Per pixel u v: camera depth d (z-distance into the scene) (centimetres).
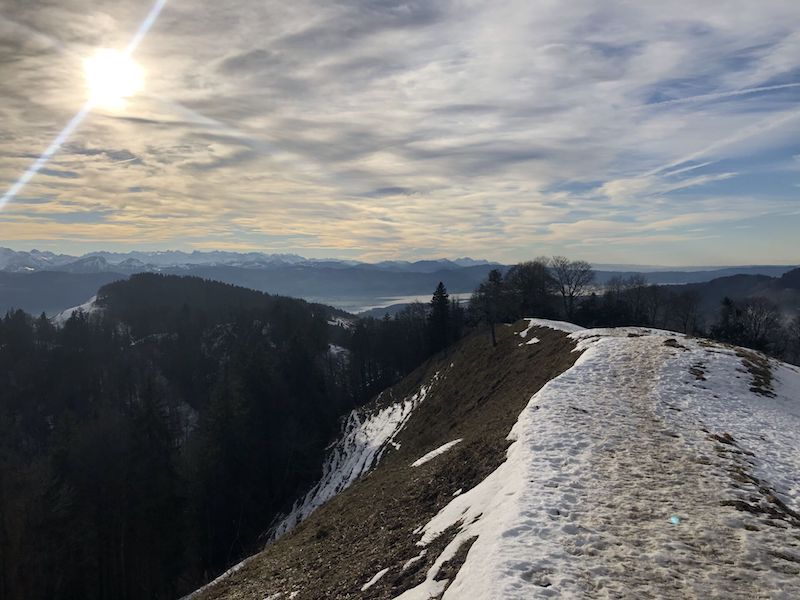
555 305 9744
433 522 1587
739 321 8088
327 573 1666
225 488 5359
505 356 5022
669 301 10131
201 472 5116
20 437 8038
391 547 1591
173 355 11219
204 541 5003
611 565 1024
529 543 1104
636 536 1134
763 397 2314
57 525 3656
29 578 3447
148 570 4184
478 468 1866
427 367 8088
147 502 4216
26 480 3678
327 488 5728
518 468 1553
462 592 995
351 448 6681
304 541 2334
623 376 2547
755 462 1573
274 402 7125
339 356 12212
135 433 4600
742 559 1044
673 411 2042
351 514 2338
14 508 3388
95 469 4188
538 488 1380
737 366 2636
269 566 2233
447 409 5097
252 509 5731
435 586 1118
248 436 5788
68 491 3866
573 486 1395
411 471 2509
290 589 1708
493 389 4216
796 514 1258
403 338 10875
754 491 1353
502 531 1163
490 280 9450
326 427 8162
